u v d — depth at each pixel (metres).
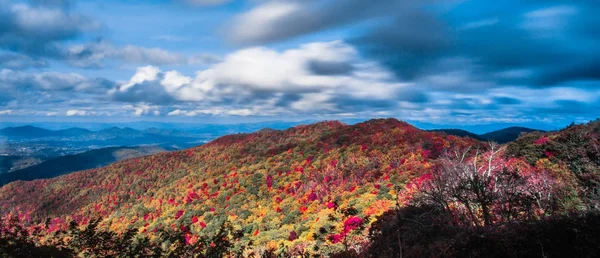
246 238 30.38
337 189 43.69
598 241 9.83
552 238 10.62
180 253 14.59
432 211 17.66
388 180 36.97
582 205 14.81
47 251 13.97
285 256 21.44
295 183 56.41
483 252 11.47
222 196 62.19
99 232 14.47
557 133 29.08
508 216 13.67
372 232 20.12
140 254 14.00
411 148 51.69
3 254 13.27
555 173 20.83
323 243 22.77
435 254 13.08
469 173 16.69
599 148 21.20
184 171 107.31
